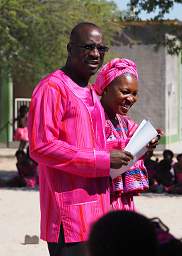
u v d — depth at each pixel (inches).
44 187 212.2
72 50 214.8
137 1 824.9
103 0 1141.1
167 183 716.7
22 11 956.6
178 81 1608.0
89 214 206.4
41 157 205.6
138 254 116.8
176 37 850.8
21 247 426.6
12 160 1165.1
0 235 466.3
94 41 213.0
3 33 946.1
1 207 602.2
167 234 123.5
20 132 922.1
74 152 203.9
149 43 1400.1
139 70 1419.8
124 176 231.8
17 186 775.7
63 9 1009.5
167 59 1432.1
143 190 234.8
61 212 206.4
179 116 1637.6
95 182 209.5
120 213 121.3
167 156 732.7
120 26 1155.9
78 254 205.0
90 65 213.6
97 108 213.8
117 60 236.2
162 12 817.5
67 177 207.3
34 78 1059.9
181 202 642.8
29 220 530.9
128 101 234.8
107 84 234.5
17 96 1432.1
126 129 240.7
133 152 219.5
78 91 211.2
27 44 1003.9
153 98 1425.9
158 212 577.0
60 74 213.0
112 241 117.0
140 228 118.3
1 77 1099.9
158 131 228.8
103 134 213.9
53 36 1002.1
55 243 208.7
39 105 207.6
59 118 207.0
